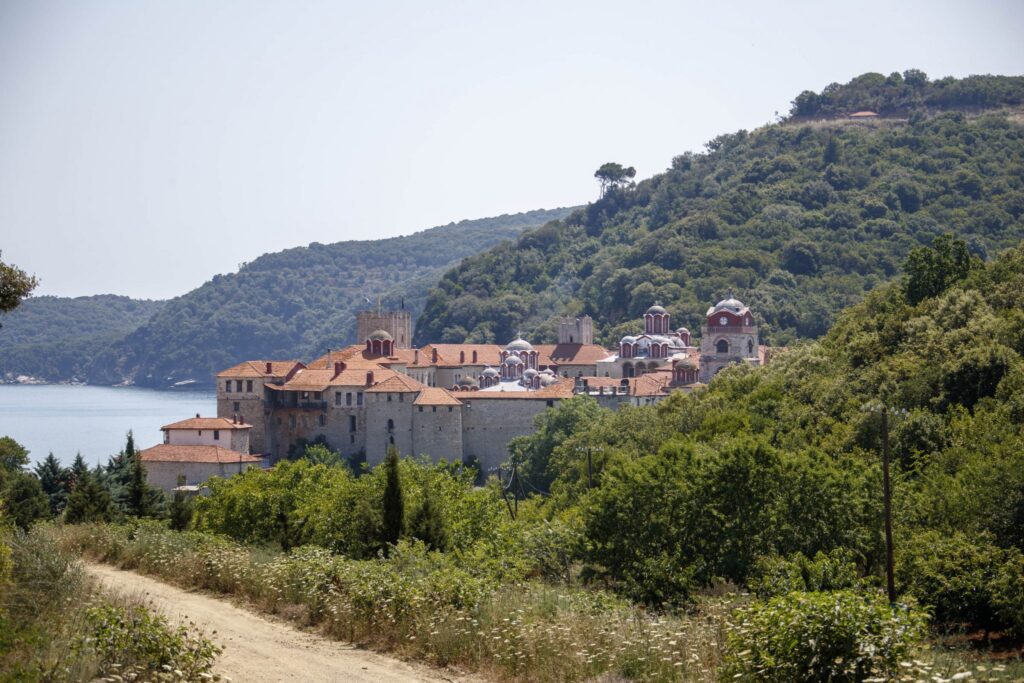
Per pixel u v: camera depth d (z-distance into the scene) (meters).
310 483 98.62
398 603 44.19
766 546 66.50
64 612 41.84
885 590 60.03
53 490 149.38
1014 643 61.16
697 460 71.56
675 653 36.88
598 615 43.97
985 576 62.62
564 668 37.50
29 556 46.75
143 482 116.38
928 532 67.31
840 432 99.56
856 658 31.97
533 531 73.69
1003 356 102.12
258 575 53.59
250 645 42.44
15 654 36.12
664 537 66.00
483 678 37.97
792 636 32.88
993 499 70.00
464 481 94.06
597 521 67.31
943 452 86.25
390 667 39.28
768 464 69.44
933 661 35.91
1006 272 131.38
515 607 44.06
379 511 68.56
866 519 69.75
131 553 63.25
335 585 47.81
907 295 148.38
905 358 115.69
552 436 188.12
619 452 130.12
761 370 151.75
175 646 35.56
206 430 192.75
